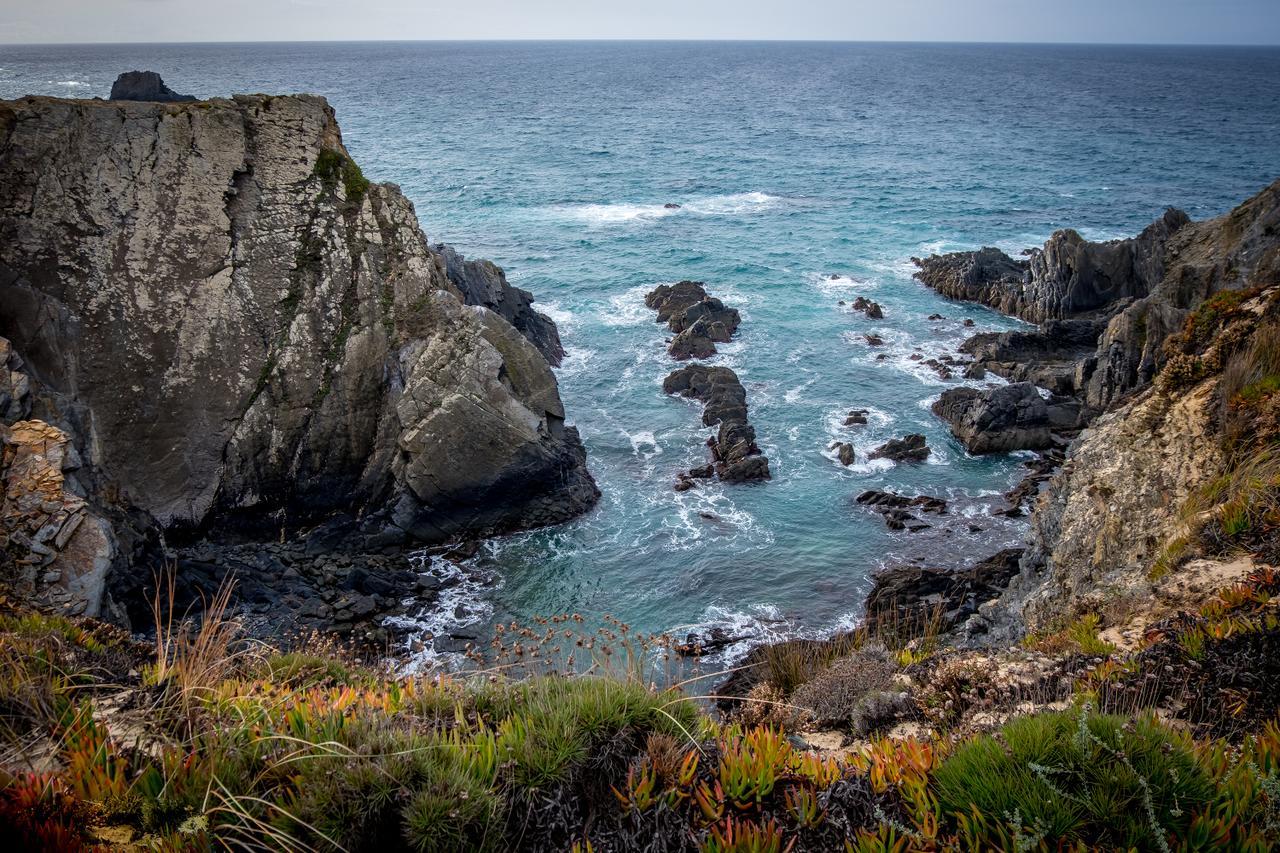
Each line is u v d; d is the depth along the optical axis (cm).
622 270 6225
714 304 5088
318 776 540
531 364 3331
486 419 3012
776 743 627
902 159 11412
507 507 3094
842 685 947
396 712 667
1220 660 717
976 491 3328
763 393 4184
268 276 3116
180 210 3045
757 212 8244
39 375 2791
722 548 2941
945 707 832
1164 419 1503
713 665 2256
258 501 3038
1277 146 12800
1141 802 490
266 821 519
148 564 2484
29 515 2072
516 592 2709
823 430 3819
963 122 15850
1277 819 478
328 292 3173
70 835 497
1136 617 987
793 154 11788
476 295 4266
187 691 639
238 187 3145
